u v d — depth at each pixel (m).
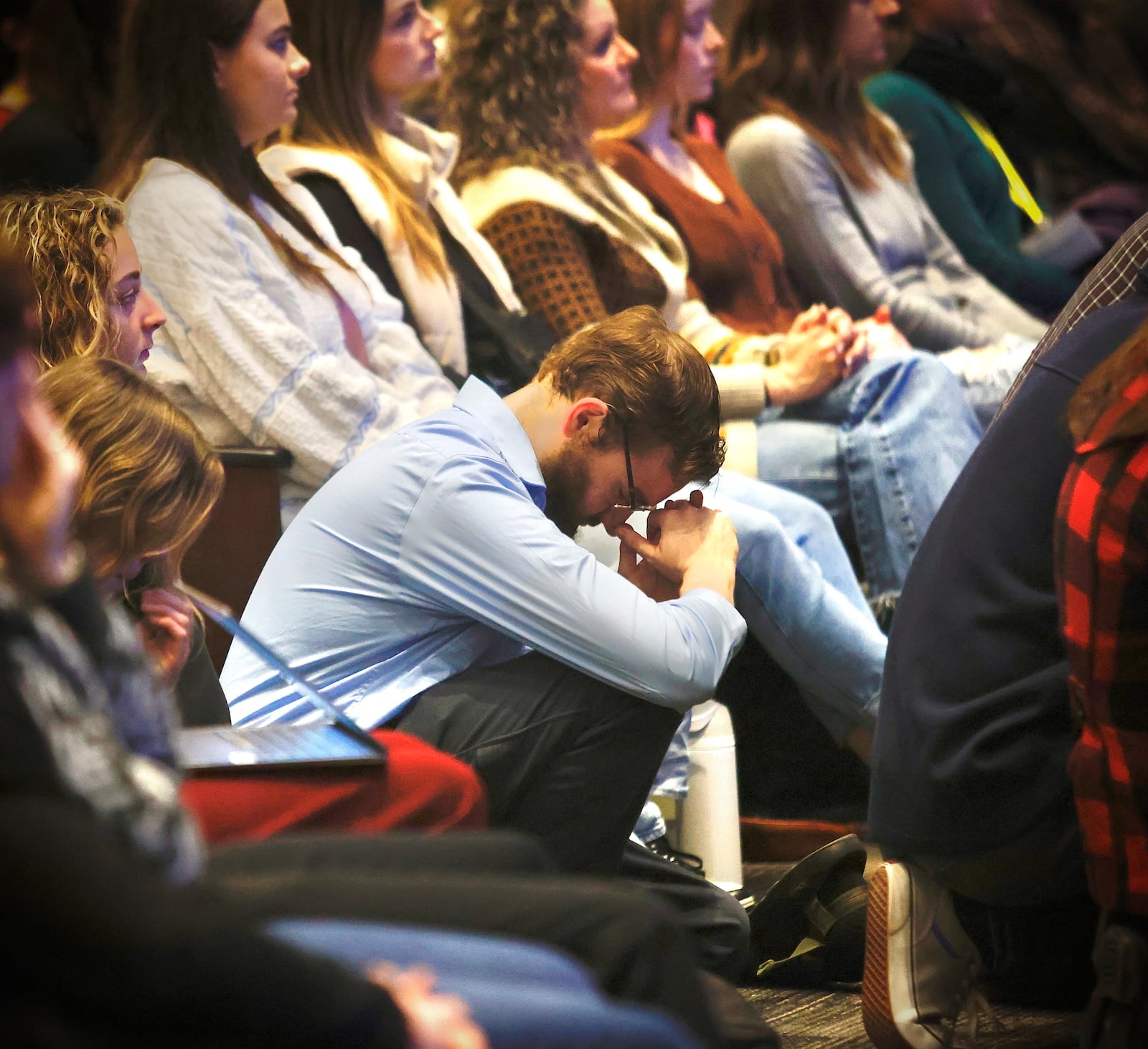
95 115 10.85
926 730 6.18
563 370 6.68
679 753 8.78
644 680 6.24
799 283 13.84
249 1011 2.95
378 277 10.25
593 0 12.01
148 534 5.04
